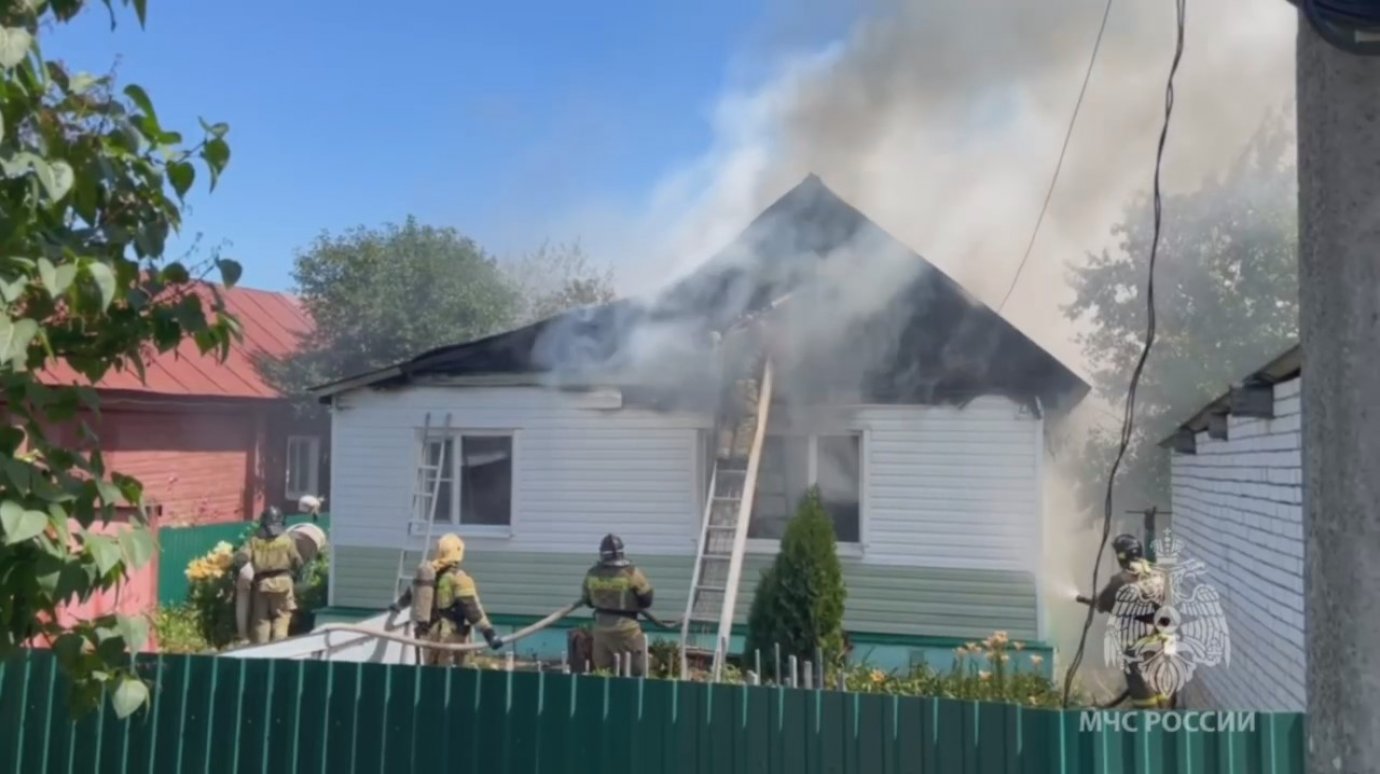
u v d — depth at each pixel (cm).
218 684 469
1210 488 905
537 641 1092
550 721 447
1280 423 632
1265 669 687
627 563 823
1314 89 198
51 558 247
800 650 867
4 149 241
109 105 283
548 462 1126
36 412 267
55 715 475
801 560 880
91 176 271
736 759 432
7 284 235
